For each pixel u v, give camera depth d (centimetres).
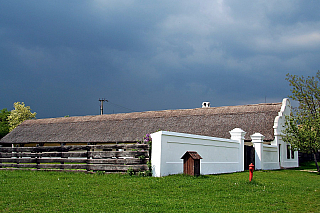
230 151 1786
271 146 2331
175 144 1301
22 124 4169
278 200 946
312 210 840
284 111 2759
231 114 3000
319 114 2081
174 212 748
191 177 1204
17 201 800
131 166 1233
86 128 3575
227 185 1115
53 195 870
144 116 3506
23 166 1474
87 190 944
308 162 3378
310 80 2270
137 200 843
